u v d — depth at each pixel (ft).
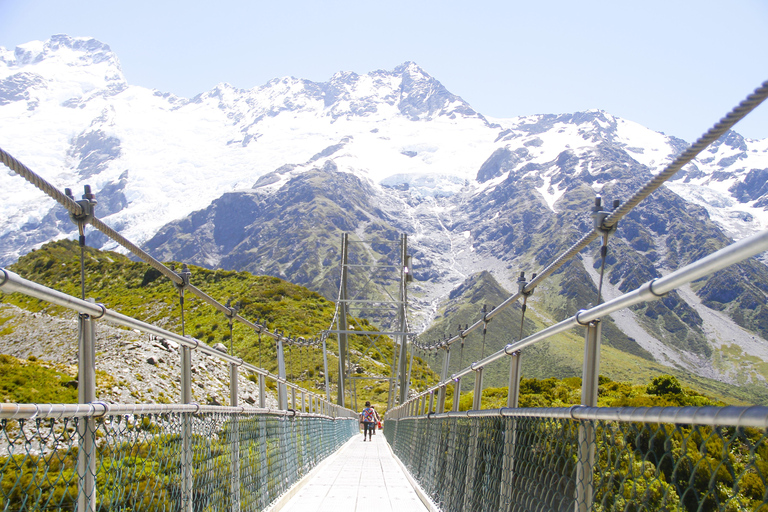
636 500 7.49
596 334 10.19
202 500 16.19
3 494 8.65
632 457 7.91
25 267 228.43
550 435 12.03
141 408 11.69
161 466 13.12
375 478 40.45
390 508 28.53
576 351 510.17
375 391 212.02
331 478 40.16
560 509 10.78
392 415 91.09
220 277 243.81
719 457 6.57
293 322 193.67
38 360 48.24
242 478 21.18
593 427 9.68
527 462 13.53
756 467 5.53
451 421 26.50
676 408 6.72
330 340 203.21
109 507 10.87
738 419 5.65
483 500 18.76
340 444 78.64
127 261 227.61
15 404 7.91
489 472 18.10
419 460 36.32
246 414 21.83
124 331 73.00
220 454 18.17
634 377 490.08
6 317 117.70
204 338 166.50
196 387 63.31
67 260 231.09
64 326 108.27
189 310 184.65
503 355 16.33
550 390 76.38
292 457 32.83
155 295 197.88
